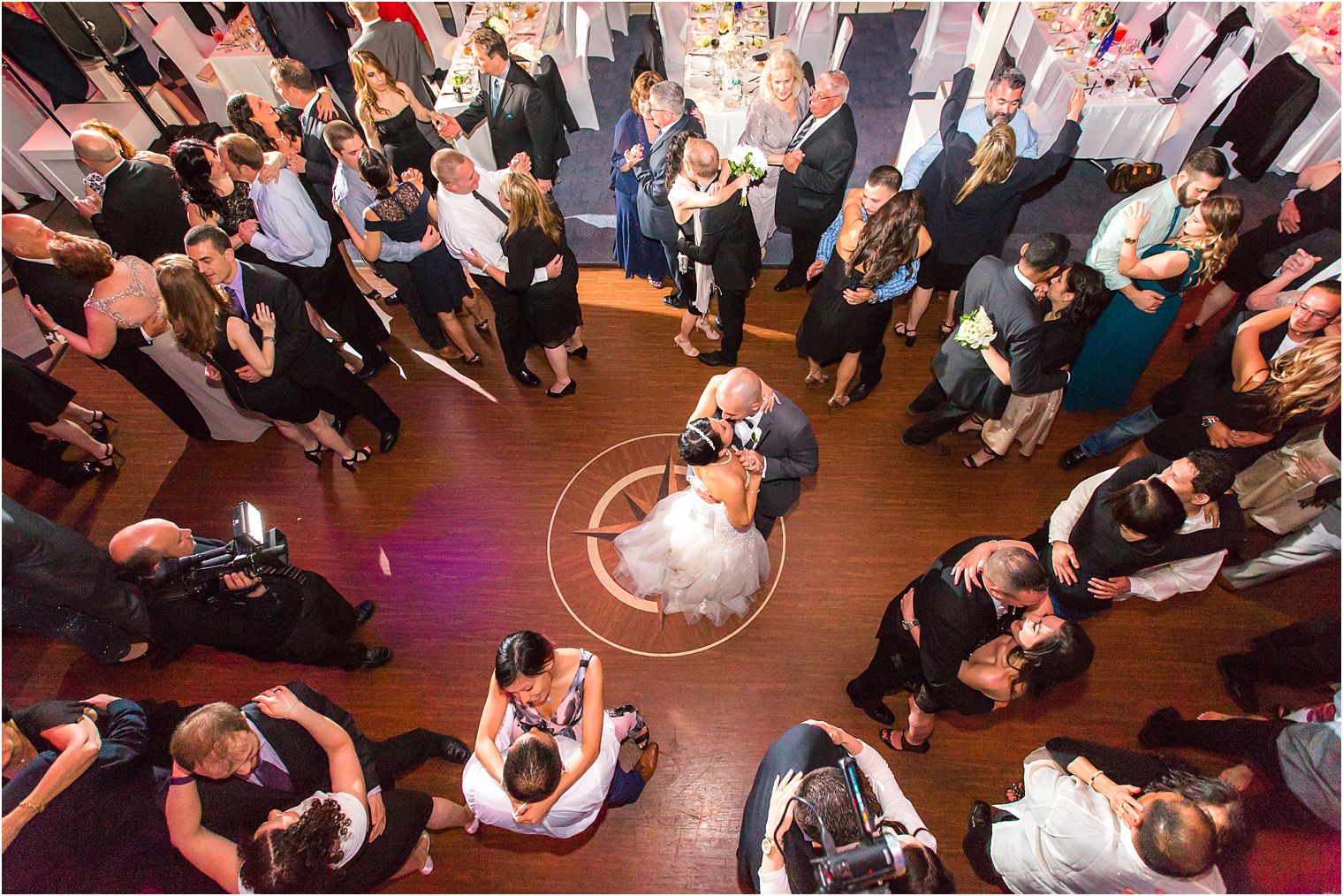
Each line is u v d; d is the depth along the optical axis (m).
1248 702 3.15
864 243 3.09
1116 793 2.07
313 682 3.41
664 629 3.51
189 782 2.10
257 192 3.49
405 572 3.76
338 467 4.18
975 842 2.64
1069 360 3.25
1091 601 2.77
